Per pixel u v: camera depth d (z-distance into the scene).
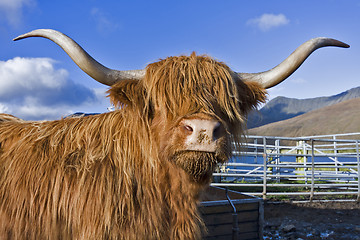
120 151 2.04
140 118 2.02
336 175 9.34
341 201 8.45
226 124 1.83
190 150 1.64
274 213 7.02
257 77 2.38
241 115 2.20
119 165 2.00
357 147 8.91
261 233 4.05
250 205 4.02
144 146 1.99
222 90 1.95
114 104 2.05
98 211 1.88
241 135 2.28
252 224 4.03
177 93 1.86
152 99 1.99
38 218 1.95
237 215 3.62
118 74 2.14
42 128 2.34
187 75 1.92
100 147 2.09
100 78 2.10
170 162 1.90
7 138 2.33
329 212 7.18
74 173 1.99
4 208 2.01
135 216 1.93
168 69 2.00
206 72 1.98
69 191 1.95
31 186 1.99
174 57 2.14
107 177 1.95
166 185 2.02
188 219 2.08
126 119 2.15
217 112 1.87
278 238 5.27
